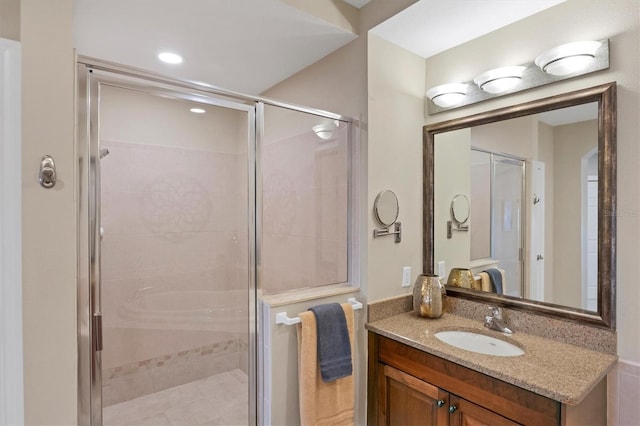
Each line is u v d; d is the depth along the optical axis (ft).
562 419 3.73
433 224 6.92
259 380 5.74
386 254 6.42
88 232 4.25
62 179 3.70
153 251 6.15
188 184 6.26
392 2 5.66
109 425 5.55
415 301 6.40
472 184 6.32
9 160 3.44
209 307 6.40
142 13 5.34
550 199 5.26
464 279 6.42
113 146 5.33
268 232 6.09
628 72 4.44
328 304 5.77
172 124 5.90
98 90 4.41
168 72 7.72
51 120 3.64
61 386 3.69
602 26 4.70
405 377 5.50
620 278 4.50
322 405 5.48
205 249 6.53
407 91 6.78
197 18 5.51
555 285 5.21
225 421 6.03
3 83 3.43
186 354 6.37
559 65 4.88
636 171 4.37
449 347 4.98
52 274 3.65
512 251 5.72
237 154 6.17
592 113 4.79
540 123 5.37
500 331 5.57
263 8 5.27
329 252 6.56
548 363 4.38
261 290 5.97
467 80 6.41
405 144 6.74
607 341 4.61
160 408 6.00
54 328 3.66
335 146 6.52
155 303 6.17
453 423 4.79
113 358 5.65
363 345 6.24
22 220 3.48
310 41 6.38
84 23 5.59
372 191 6.16
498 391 4.28
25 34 3.52
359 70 6.24
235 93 5.58
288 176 6.33
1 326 3.41
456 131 6.57
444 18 5.65
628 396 4.39
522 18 5.61
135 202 5.81
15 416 3.45
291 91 7.98
